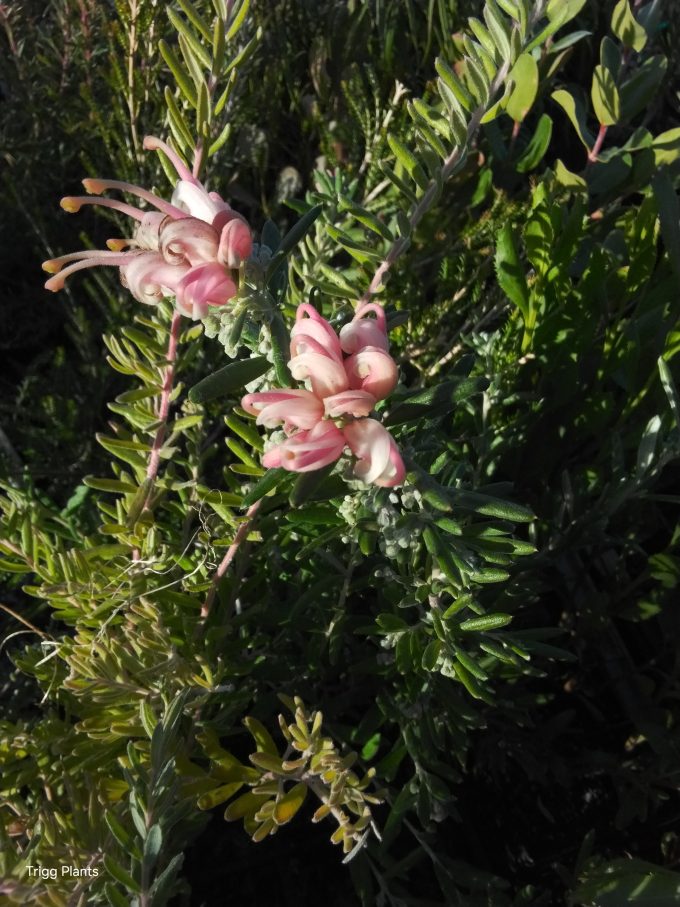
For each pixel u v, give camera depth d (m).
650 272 0.34
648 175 0.39
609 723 0.36
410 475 0.18
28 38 0.42
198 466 0.26
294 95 0.43
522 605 0.30
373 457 0.15
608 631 0.36
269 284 0.21
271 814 0.21
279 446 0.16
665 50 0.47
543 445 0.35
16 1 0.39
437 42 0.43
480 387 0.19
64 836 0.22
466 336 0.33
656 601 0.34
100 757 0.24
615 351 0.33
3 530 0.25
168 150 0.17
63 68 0.40
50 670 0.26
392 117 0.35
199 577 0.26
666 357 0.33
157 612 0.23
